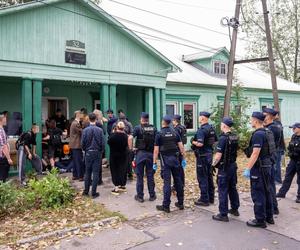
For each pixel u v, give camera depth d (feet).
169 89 52.08
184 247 16.38
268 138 18.94
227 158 19.90
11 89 39.86
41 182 23.89
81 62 36.37
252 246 16.39
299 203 23.89
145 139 23.91
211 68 65.41
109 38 38.91
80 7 36.17
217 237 17.52
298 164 24.12
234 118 52.70
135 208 22.43
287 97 77.71
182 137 24.98
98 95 48.44
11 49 31.32
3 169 25.54
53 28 34.12
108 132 32.35
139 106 49.49
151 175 24.12
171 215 21.08
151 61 43.50
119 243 16.94
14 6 30.83
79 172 30.68
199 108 57.11
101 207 22.47
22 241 17.04
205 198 22.93
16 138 32.91
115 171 26.27
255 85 69.05
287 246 16.39
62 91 44.73
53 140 34.01
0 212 20.98
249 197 25.52
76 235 18.01
